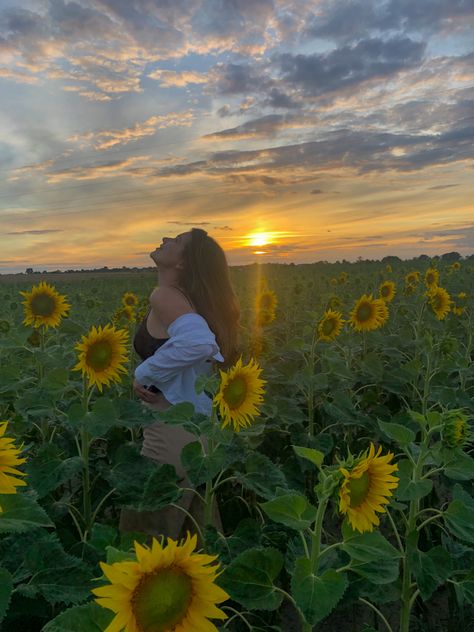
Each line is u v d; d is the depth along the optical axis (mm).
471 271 17781
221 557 2586
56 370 3408
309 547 2348
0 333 6590
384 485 1871
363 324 6559
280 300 12594
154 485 2936
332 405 4598
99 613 1507
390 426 2406
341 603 2463
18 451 1675
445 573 2447
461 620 3312
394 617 3672
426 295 7656
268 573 2119
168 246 3746
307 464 4195
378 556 1866
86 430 3088
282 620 3633
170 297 3635
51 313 5031
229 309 3797
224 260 3816
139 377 3549
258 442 4066
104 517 4664
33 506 2029
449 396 4762
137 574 1299
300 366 6270
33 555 2197
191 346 3438
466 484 3791
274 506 1970
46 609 2350
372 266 28844
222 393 2691
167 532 3465
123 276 45281
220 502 4289
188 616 1368
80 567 2186
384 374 5555
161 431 3521
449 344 5180
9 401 4258
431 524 3992
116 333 3312
